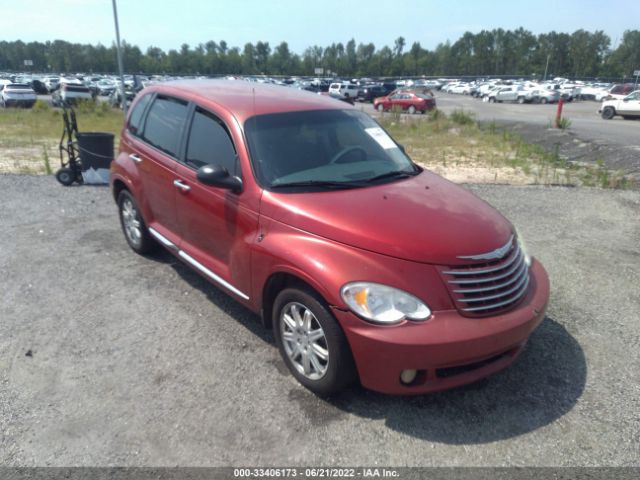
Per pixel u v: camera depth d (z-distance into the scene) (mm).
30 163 11633
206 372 3672
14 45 153750
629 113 26797
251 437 3055
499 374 3717
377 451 2973
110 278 5215
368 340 2967
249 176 3787
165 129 4887
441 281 3072
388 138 4703
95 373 3643
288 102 4496
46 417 3195
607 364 3867
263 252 3533
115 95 37188
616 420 3260
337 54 144750
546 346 4086
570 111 35344
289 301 3445
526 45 133750
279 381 3582
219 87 4875
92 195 8477
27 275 5258
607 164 12672
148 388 3486
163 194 4805
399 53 147625
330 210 3393
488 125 22219
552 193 9109
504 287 3244
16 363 3750
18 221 7000
